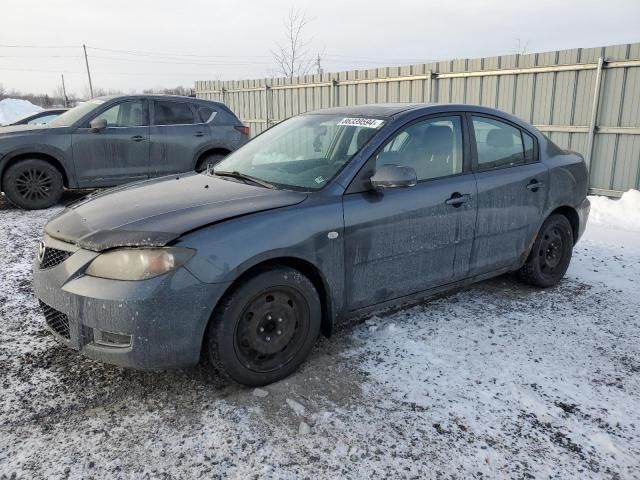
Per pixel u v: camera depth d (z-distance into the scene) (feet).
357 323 12.69
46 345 11.41
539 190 14.12
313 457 8.09
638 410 9.42
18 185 24.34
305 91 43.29
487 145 13.35
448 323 12.79
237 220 9.42
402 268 11.60
